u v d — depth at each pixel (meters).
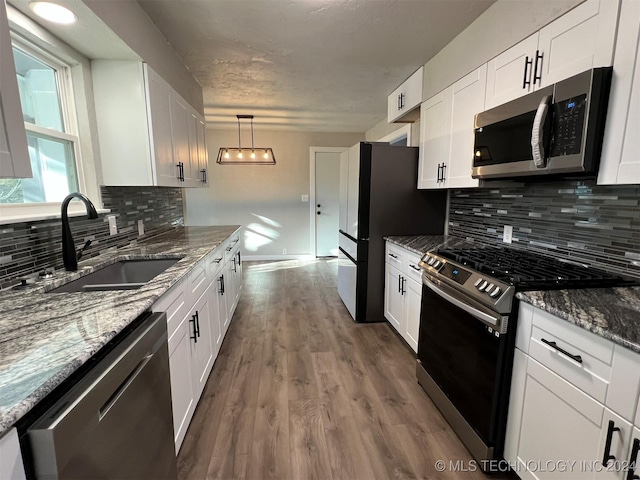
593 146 1.18
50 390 0.65
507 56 1.67
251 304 3.50
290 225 5.74
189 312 1.63
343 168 3.48
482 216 2.41
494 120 1.67
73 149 1.80
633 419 0.84
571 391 1.03
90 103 1.86
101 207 1.95
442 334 1.73
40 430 0.61
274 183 5.59
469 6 1.81
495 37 1.77
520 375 1.25
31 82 1.56
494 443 1.37
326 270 4.99
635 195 1.33
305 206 5.72
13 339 0.83
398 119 3.31
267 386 2.02
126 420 0.89
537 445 1.18
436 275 1.77
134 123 1.93
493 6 1.78
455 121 2.16
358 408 1.82
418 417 1.75
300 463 1.46
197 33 2.13
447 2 1.78
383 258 2.92
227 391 1.97
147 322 1.08
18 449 0.60
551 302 1.11
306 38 2.21
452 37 2.17
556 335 1.08
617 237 1.41
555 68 1.39
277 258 5.80
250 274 4.75
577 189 1.60
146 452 1.01
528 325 1.20
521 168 1.50
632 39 1.06
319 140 5.59
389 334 2.77
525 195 1.96
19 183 1.46
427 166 2.59
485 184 1.90
